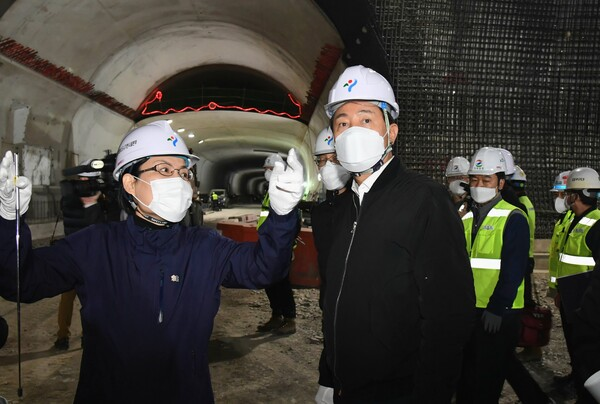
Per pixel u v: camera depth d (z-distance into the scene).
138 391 1.62
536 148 8.43
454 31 8.20
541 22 8.26
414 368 1.82
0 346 1.87
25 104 12.19
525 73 8.34
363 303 1.79
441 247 1.74
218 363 4.55
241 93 20.02
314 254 7.62
